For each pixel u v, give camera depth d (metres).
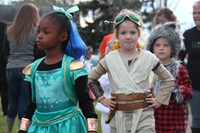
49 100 3.97
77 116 4.01
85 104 3.96
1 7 19.89
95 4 43.72
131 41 4.76
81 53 4.14
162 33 5.51
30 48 7.18
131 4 43.84
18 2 21.23
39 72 4.04
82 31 6.07
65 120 3.96
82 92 3.95
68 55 4.10
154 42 5.59
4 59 9.05
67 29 4.04
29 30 7.16
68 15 4.10
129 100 4.70
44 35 3.97
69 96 3.98
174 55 5.56
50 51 4.04
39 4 19.98
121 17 4.81
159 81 5.31
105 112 5.97
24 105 7.21
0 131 8.27
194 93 7.24
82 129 4.03
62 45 4.08
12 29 7.24
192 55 7.36
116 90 4.77
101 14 43.81
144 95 4.71
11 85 7.31
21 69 7.15
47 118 3.99
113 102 4.76
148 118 4.72
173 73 5.41
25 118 4.17
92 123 3.92
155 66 4.79
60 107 3.97
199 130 7.26
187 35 7.50
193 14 7.42
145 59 4.77
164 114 5.34
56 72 3.97
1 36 8.86
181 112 5.39
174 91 5.30
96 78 4.96
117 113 4.75
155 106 4.82
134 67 4.73
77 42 4.10
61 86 3.96
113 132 4.84
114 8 42.88
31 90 4.14
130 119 4.72
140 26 4.89
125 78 4.72
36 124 4.04
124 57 4.81
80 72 3.95
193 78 7.24
